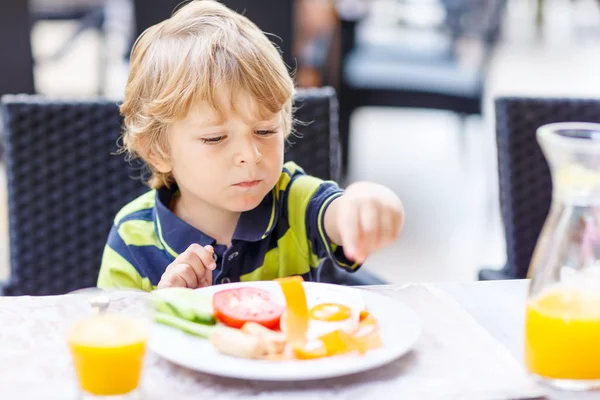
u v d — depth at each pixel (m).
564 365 0.78
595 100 1.57
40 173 1.41
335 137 1.49
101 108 1.41
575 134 0.83
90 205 1.43
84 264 1.44
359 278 1.38
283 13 2.76
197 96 1.10
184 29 1.18
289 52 2.82
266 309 0.88
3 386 0.77
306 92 1.47
